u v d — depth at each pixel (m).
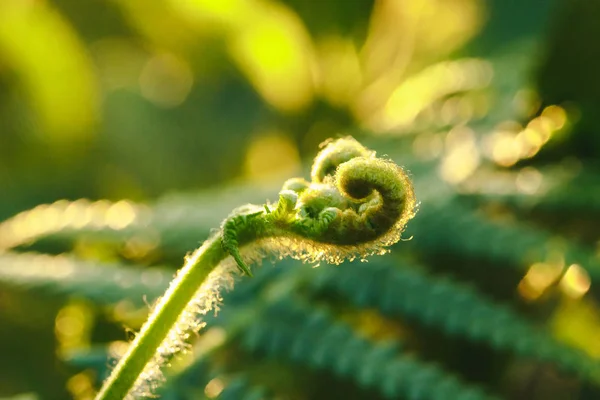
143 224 0.56
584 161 0.61
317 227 0.29
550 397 0.55
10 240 0.55
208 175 0.75
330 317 0.46
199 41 0.76
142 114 0.77
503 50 0.69
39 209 0.58
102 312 0.58
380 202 0.28
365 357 0.44
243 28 0.71
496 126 0.63
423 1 0.77
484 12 0.73
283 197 0.29
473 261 0.55
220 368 0.47
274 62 0.73
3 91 0.76
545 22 0.64
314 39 0.76
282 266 0.50
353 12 0.75
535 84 0.63
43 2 0.75
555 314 0.58
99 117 0.76
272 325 0.46
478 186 0.58
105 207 0.57
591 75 0.61
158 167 0.75
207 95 0.79
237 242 0.29
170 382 0.43
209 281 0.29
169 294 0.29
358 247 0.29
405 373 0.44
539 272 0.55
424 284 0.49
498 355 0.55
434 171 0.61
